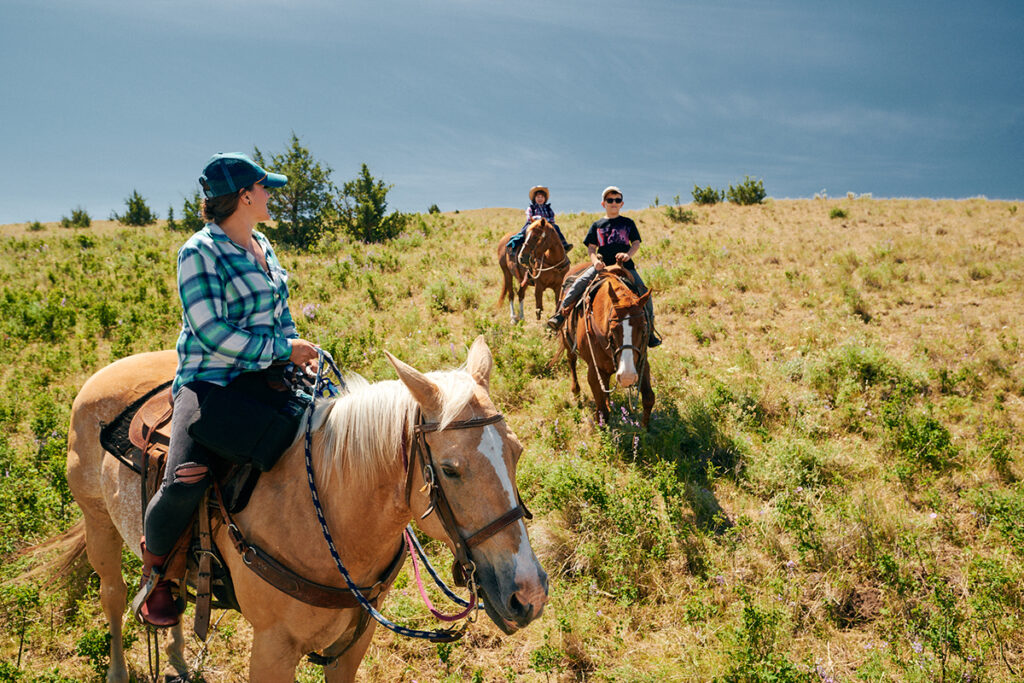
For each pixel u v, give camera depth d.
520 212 33.62
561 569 4.56
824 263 14.27
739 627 3.77
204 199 2.35
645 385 6.60
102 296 13.68
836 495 5.27
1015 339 8.57
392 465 2.28
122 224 37.16
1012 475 5.54
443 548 4.84
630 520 4.80
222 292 2.27
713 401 6.94
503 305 12.30
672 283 12.93
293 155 26.42
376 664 3.73
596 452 6.13
